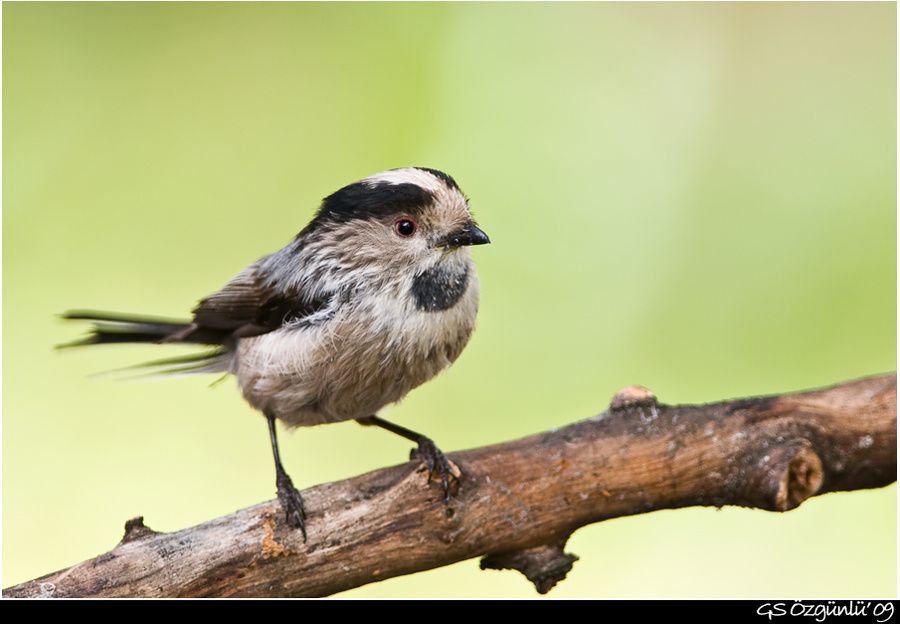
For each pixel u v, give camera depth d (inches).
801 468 274.5
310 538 257.1
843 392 291.6
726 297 452.1
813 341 437.4
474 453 277.6
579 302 457.4
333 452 442.0
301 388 290.7
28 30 485.7
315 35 495.5
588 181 473.4
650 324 452.8
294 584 256.5
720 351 443.5
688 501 282.4
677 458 278.4
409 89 480.7
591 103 485.1
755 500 277.9
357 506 262.4
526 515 271.1
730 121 482.0
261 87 493.4
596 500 276.5
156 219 477.7
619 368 446.3
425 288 287.3
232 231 479.8
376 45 488.4
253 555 253.4
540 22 490.9
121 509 419.5
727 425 282.2
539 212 469.7
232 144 488.4
